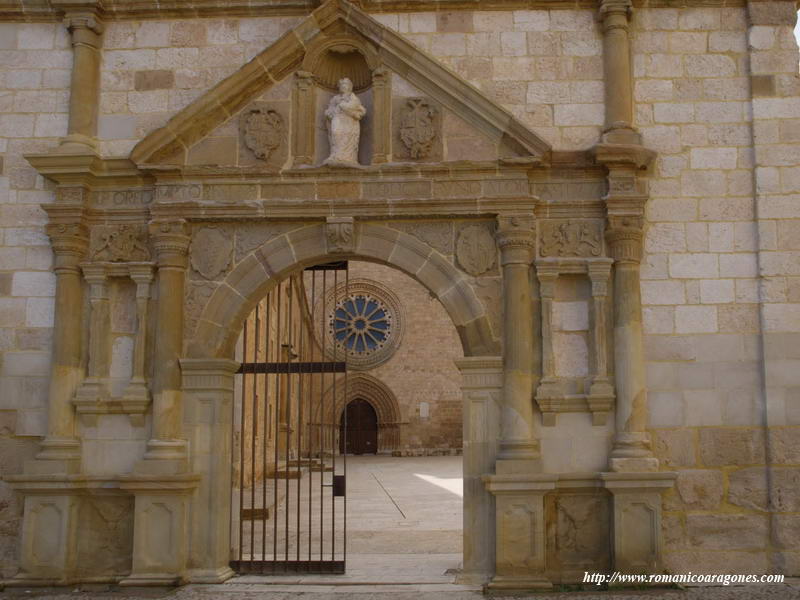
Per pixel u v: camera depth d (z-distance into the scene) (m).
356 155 11.34
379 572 11.26
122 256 11.31
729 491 10.66
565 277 11.08
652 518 10.38
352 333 42.09
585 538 10.60
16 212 11.62
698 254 11.05
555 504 10.68
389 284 42.38
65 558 10.65
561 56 11.52
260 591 10.21
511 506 10.39
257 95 11.52
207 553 10.75
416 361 42.00
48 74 11.90
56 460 10.78
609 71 11.28
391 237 11.16
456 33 11.64
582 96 11.42
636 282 10.84
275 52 11.30
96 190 11.49
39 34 11.99
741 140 11.27
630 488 10.31
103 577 10.80
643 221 10.99
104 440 11.05
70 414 11.05
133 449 11.01
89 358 11.19
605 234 10.99
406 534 14.91
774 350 10.77
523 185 10.99
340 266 12.06
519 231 10.84
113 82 11.84
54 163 11.20
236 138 11.44
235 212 11.12
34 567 10.65
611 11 11.28
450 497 21.45
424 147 11.19
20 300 11.45
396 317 42.19
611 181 10.91
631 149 10.77
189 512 10.82
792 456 10.59
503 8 11.64
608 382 10.72
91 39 11.80
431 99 11.34
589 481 10.56
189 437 10.95
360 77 11.76
